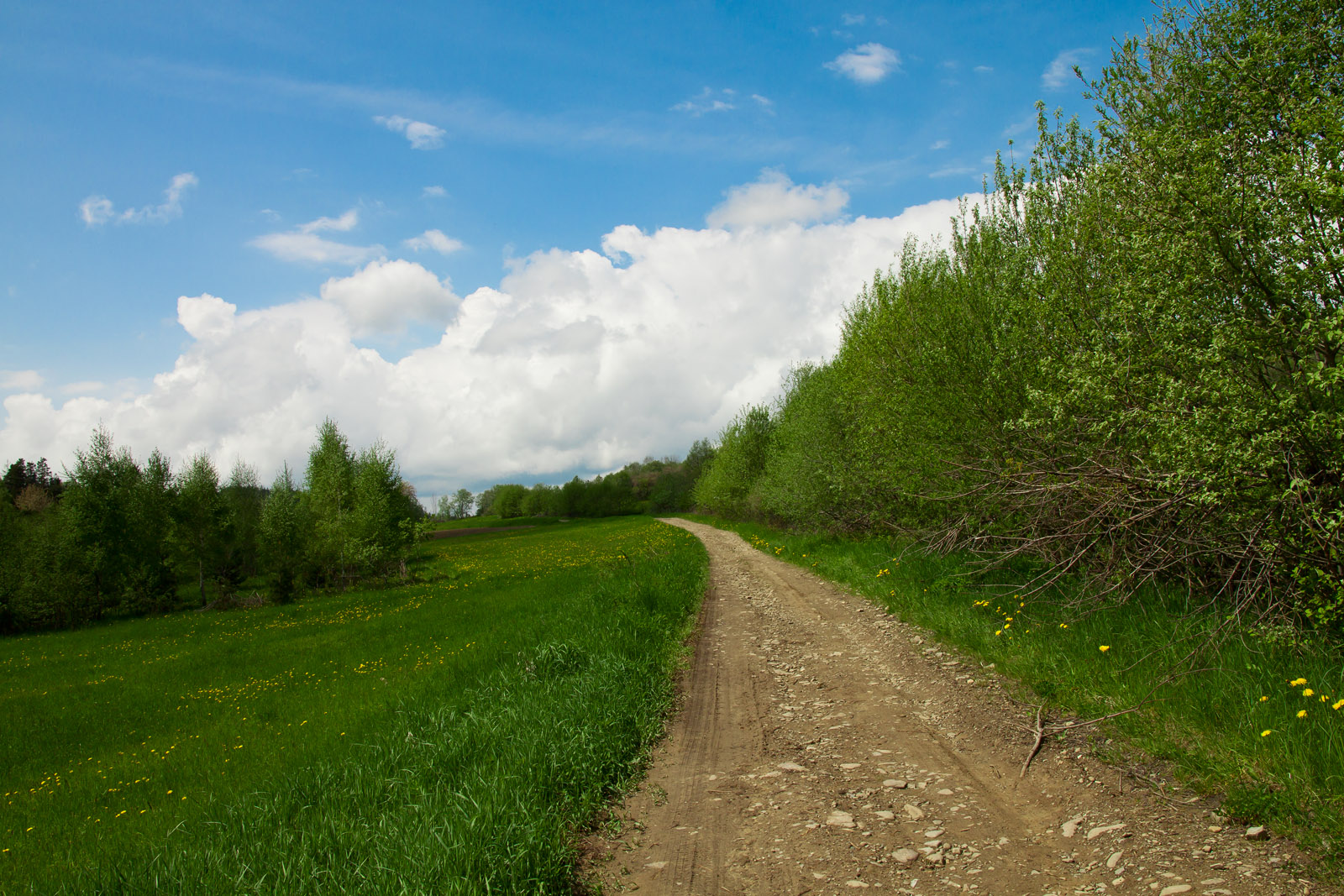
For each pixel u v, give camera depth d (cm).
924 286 1342
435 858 395
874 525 1969
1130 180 620
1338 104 478
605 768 583
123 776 909
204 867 448
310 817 536
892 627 1062
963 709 661
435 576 3850
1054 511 882
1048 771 496
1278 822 370
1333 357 511
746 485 4772
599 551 3784
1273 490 520
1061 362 768
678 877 407
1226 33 584
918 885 367
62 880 505
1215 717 498
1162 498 636
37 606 3462
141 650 2206
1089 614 760
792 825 460
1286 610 588
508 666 959
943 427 1098
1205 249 533
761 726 693
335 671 1453
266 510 4172
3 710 1443
